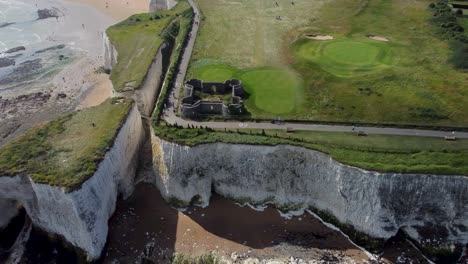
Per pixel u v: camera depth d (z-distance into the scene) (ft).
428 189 197.36
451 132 220.84
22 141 214.48
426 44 307.17
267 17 360.28
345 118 232.53
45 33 429.79
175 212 219.41
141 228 211.20
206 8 379.96
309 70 279.28
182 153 216.13
